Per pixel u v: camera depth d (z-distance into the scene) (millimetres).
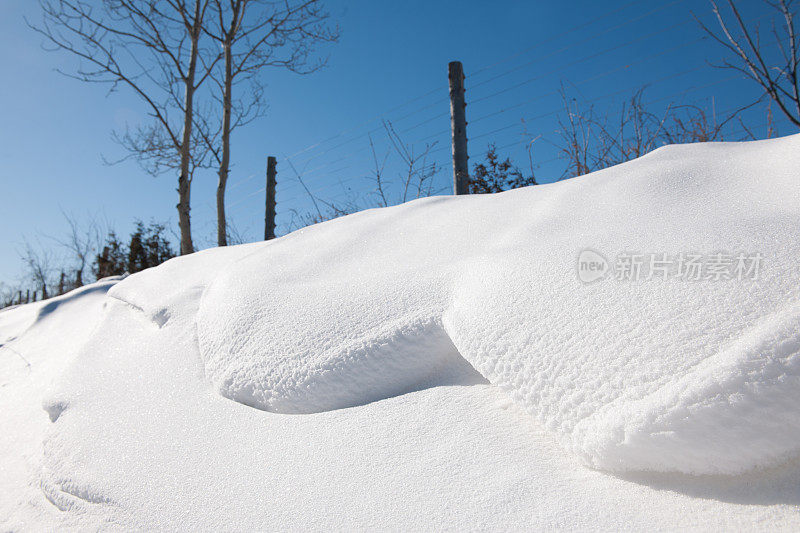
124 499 1242
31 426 2064
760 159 1499
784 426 731
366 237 2047
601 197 1580
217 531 1031
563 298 1098
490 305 1205
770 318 825
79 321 3271
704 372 793
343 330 1417
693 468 797
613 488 858
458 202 2133
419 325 1306
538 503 870
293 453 1185
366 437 1157
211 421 1425
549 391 987
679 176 1540
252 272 2000
